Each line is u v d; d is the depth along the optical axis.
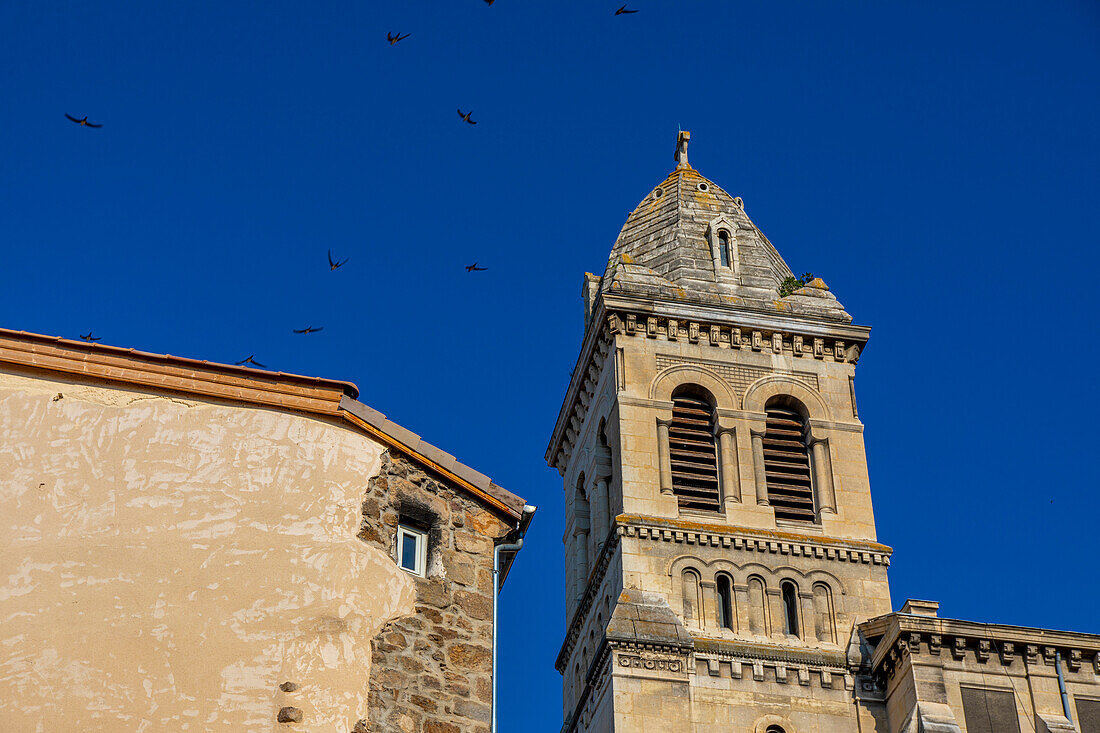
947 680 55.84
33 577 26.88
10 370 28.73
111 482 28.09
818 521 63.06
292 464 29.25
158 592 27.27
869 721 57.28
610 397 66.00
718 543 61.19
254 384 29.94
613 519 63.16
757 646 58.53
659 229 73.31
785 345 67.62
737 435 64.69
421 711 28.25
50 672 26.12
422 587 29.52
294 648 27.47
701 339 67.06
